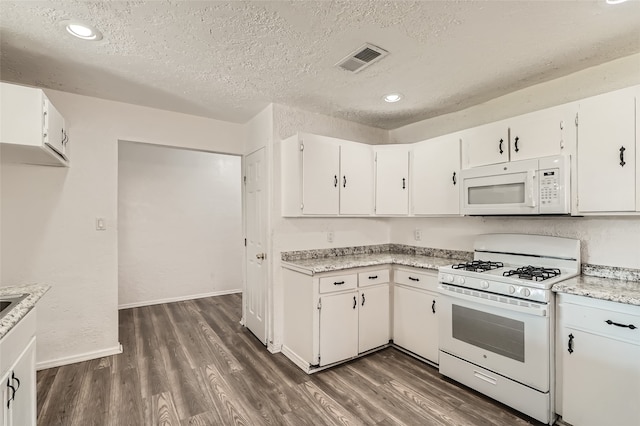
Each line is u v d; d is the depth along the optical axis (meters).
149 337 3.23
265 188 3.04
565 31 1.76
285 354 2.85
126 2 1.51
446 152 2.75
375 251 3.56
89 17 1.63
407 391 2.24
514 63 2.13
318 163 2.80
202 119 3.31
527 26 1.71
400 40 1.85
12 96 1.80
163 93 2.66
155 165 4.44
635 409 1.57
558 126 2.06
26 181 2.53
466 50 1.96
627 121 1.79
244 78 2.38
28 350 1.50
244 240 3.62
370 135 3.60
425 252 3.29
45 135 1.92
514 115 2.61
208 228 4.83
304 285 2.58
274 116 2.92
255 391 2.23
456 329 2.32
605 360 1.66
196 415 1.96
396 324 2.93
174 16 1.62
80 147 2.71
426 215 2.91
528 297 1.90
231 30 1.75
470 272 2.21
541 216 2.36
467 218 2.92
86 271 2.73
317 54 2.02
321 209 2.81
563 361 1.83
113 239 2.85
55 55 2.03
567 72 2.26
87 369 2.54
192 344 3.06
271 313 2.93
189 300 4.62
